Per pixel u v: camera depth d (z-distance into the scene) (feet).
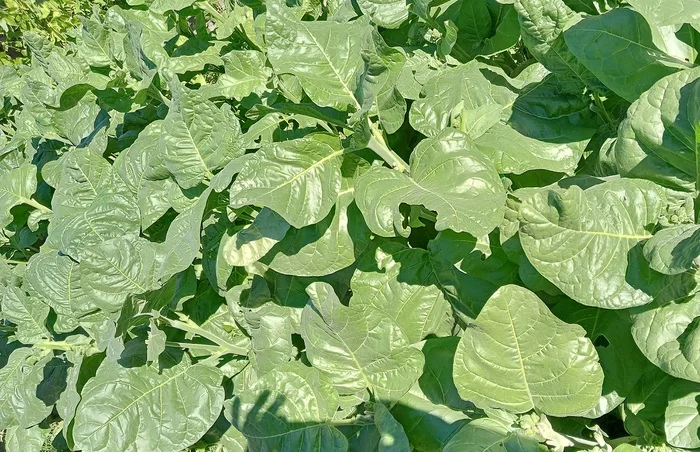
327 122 2.59
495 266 2.39
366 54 2.08
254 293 2.79
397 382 2.44
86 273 2.73
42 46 4.01
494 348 2.14
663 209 2.07
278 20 2.36
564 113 2.55
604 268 1.98
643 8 2.08
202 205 2.42
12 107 5.58
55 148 4.44
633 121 2.14
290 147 2.23
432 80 2.71
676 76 2.08
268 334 2.70
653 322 2.01
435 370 2.49
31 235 4.27
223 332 3.01
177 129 2.72
